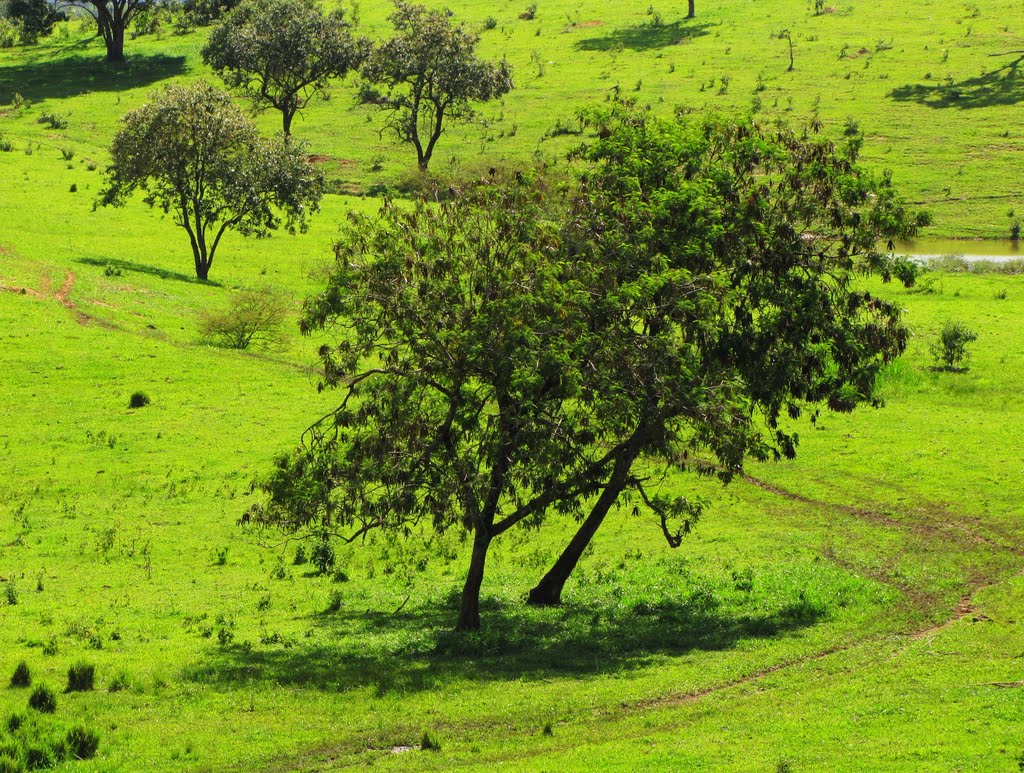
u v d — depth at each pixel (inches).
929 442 3646.7
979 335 4881.9
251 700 1694.1
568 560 2347.4
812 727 1477.6
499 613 2260.1
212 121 5841.5
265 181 5890.8
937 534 2829.7
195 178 5969.5
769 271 2222.0
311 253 6614.2
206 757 1470.2
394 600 2433.6
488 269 2015.3
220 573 2655.0
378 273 2004.2
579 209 2126.0
